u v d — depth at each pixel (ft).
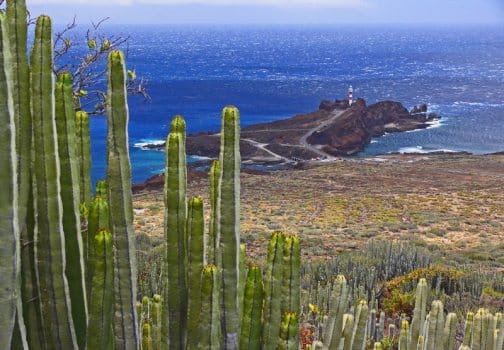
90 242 10.09
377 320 38.50
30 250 9.69
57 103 9.71
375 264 56.75
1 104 7.82
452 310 41.63
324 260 64.59
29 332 9.87
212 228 11.28
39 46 9.39
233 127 9.80
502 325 16.83
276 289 10.05
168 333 10.67
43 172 9.40
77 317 9.96
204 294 9.73
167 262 10.48
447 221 95.86
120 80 9.89
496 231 89.51
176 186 10.31
